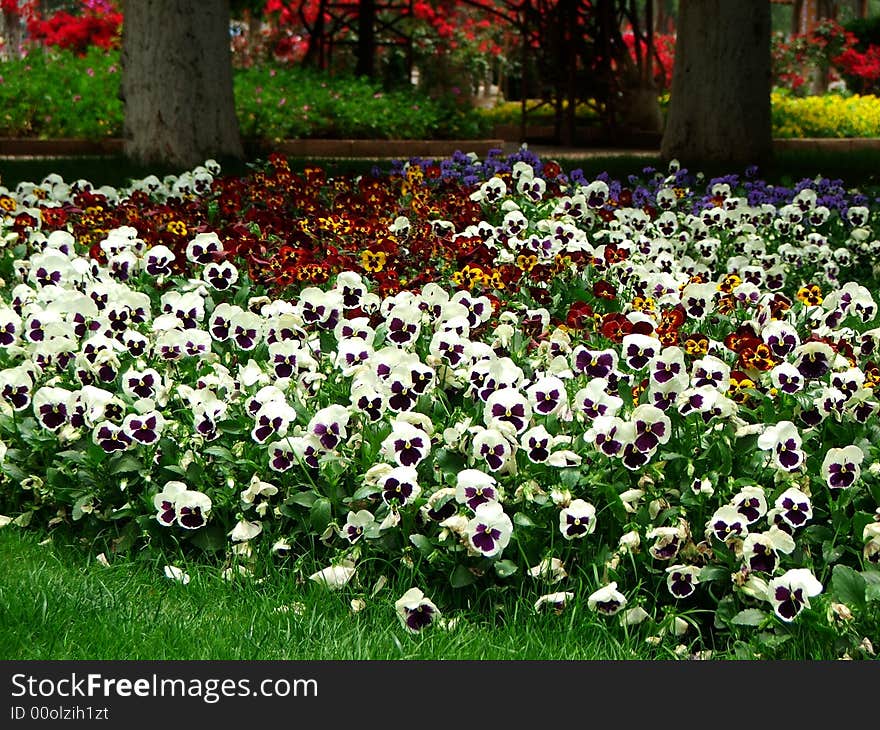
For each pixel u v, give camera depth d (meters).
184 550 5.53
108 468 5.64
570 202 10.55
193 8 16.19
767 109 17.88
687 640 4.86
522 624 4.87
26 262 8.42
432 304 6.98
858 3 50.69
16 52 34.91
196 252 8.28
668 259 9.00
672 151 18.27
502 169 12.17
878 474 5.16
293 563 5.31
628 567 5.03
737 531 4.80
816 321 7.48
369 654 4.63
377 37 29.45
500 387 5.82
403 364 5.73
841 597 4.52
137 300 7.14
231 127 16.78
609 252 8.76
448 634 4.78
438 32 29.50
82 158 17.59
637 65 26.05
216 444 5.75
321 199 11.82
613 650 4.68
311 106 22.55
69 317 6.86
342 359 6.21
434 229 9.72
